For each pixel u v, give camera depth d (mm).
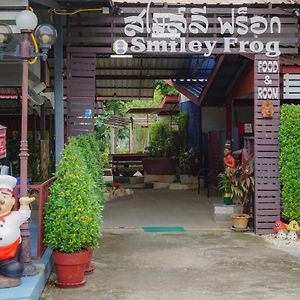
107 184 12867
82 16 8570
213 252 7266
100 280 5883
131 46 8586
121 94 16766
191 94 14891
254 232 8672
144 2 8500
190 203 11953
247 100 13758
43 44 5555
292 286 5656
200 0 8867
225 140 13820
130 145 27891
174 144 16719
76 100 8609
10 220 4852
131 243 7848
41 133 11844
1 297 4520
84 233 5426
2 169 5848
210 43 8641
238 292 5449
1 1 6230
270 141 8695
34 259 5715
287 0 8836
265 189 8656
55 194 5492
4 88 9422
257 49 8680
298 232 8492
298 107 8422
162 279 5934
